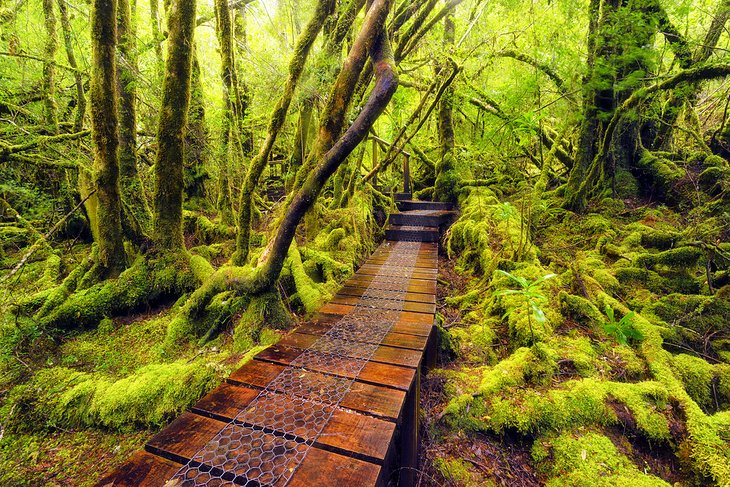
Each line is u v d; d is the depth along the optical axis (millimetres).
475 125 7609
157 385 2287
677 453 2020
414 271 4246
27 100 4594
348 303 3195
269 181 7566
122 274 3465
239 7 5188
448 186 7438
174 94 3350
